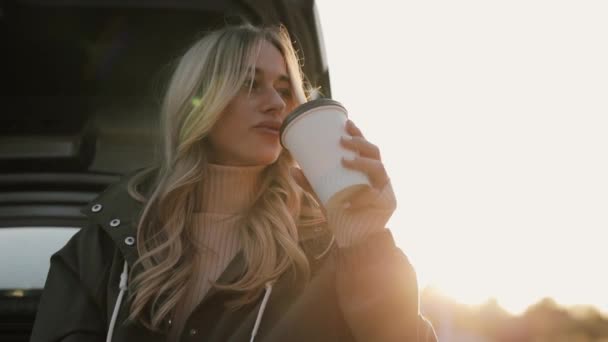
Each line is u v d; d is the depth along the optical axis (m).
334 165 1.68
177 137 1.92
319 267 1.84
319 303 1.73
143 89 3.55
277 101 1.88
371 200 1.70
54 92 3.56
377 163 1.67
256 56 1.89
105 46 3.43
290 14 3.04
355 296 1.70
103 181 2.94
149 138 3.34
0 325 2.55
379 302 1.69
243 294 1.76
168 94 1.96
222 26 3.32
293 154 1.75
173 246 1.81
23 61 3.44
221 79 1.86
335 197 1.68
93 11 3.26
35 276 2.58
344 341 1.76
